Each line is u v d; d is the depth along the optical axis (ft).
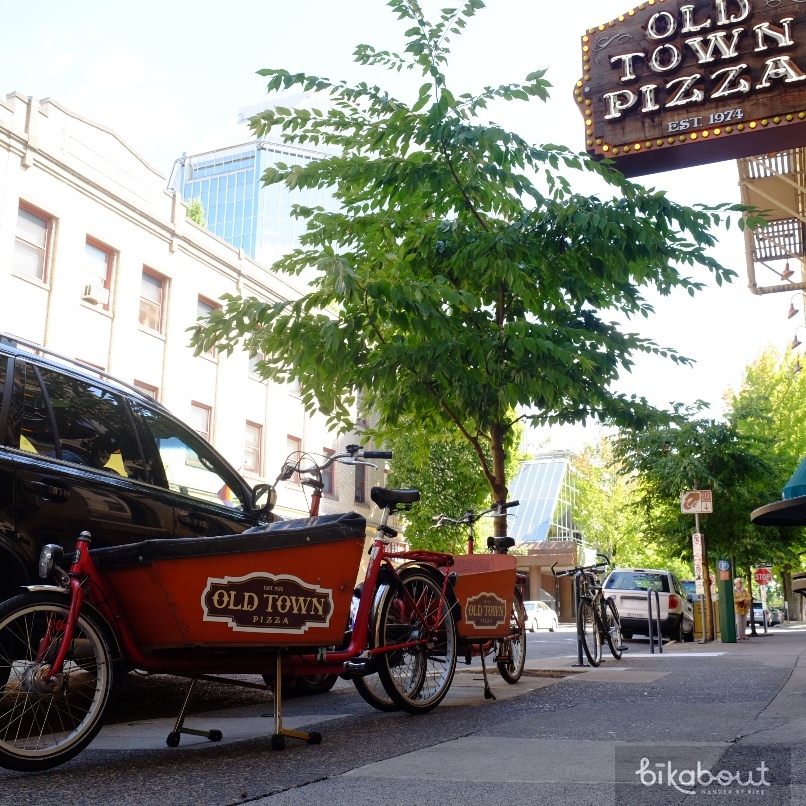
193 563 13.14
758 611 132.26
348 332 26.14
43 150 73.56
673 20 36.29
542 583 211.00
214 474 21.86
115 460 19.13
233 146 263.08
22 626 12.19
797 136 34.65
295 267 29.53
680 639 69.87
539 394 25.66
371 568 17.62
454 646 19.44
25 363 17.74
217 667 13.93
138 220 84.23
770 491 78.95
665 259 25.75
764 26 34.68
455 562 21.36
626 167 36.99
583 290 27.68
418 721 16.84
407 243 27.84
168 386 87.35
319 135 28.89
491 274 26.78
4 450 16.66
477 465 104.94
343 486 112.57
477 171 25.88
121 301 82.07
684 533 80.33
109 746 14.38
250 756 13.25
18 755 11.70
